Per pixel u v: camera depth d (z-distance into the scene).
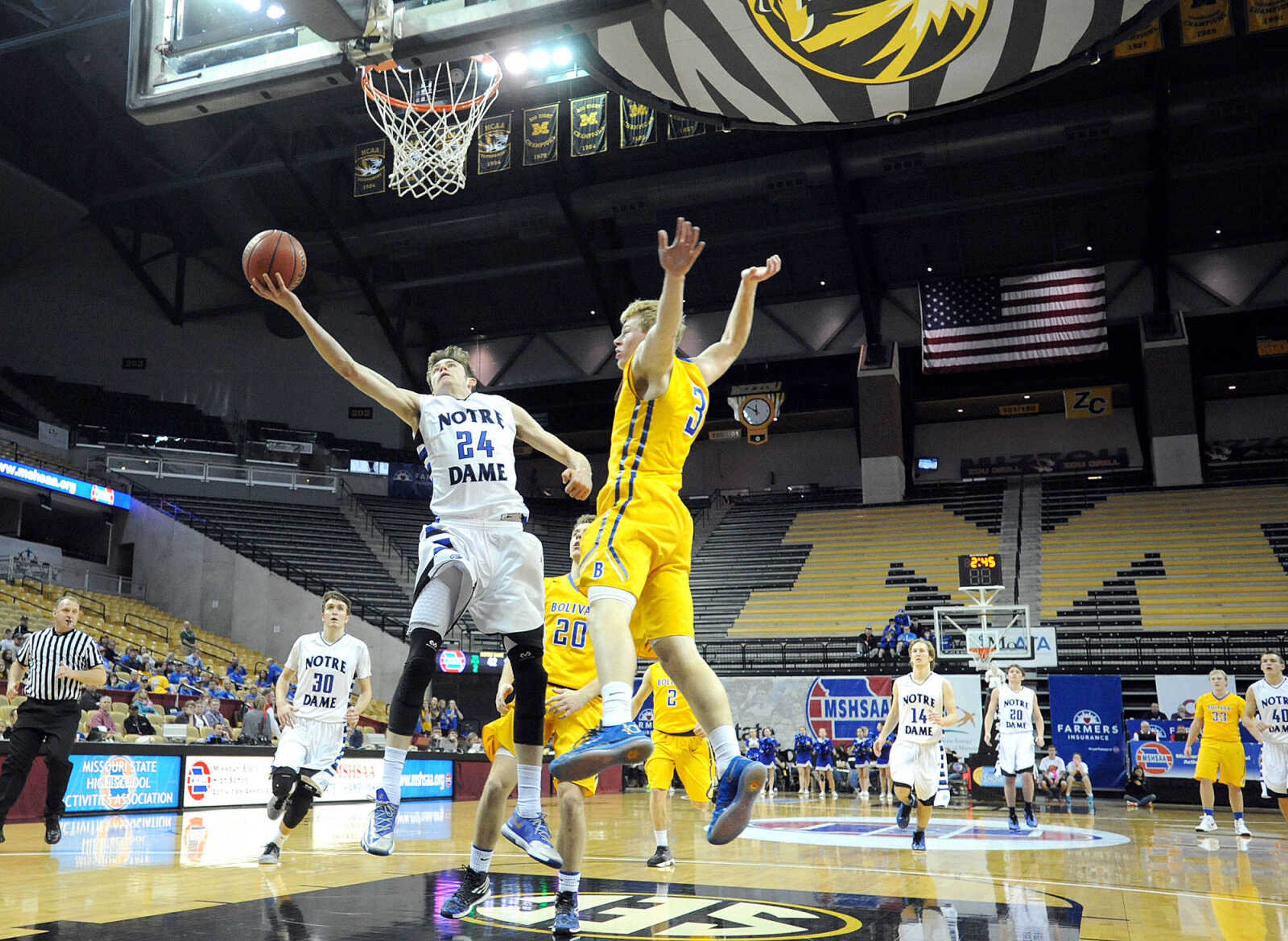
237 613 27.09
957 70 10.59
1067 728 19.61
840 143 27.11
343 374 3.74
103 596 25.42
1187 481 30.30
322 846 8.16
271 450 32.16
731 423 38.97
